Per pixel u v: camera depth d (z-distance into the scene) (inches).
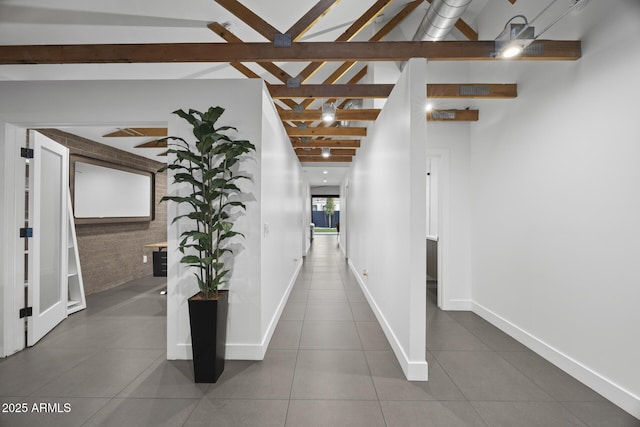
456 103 153.1
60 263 135.9
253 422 69.9
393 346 108.6
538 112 106.6
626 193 76.1
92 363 97.8
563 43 89.0
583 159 88.2
